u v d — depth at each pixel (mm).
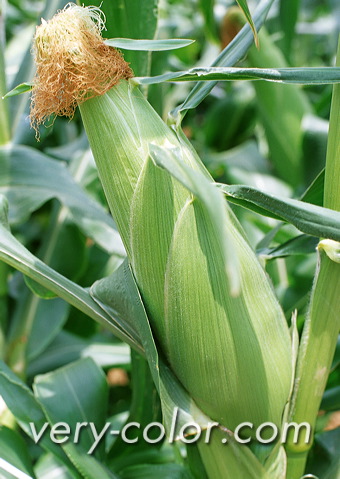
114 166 591
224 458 631
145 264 600
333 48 1375
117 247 839
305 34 1768
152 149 555
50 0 860
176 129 607
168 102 1495
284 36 1323
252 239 1000
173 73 592
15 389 715
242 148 1414
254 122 1572
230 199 612
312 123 1085
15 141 878
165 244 590
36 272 659
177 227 582
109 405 1070
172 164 533
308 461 725
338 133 601
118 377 1284
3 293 870
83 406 742
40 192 839
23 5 1701
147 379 753
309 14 1775
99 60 583
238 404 610
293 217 574
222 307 588
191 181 509
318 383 628
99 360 971
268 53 1119
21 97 889
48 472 749
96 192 1055
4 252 659
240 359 597
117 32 696
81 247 984
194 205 575
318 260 609
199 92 617
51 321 903
